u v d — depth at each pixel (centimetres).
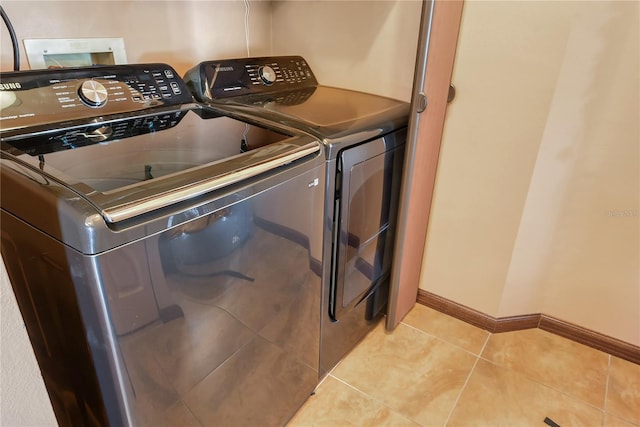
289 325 124
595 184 156
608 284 169
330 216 127
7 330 54
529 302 185
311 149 109
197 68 149
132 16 144
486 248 177
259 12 191
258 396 121
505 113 153
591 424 147
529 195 159
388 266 177
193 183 81
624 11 130
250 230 97
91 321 75
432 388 159
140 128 116
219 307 96
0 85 102
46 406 63
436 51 135
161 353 85
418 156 149
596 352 179
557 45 137
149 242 75
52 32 126
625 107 142
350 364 168
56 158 90
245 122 128
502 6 141
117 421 85
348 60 186
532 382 163
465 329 189
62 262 74
